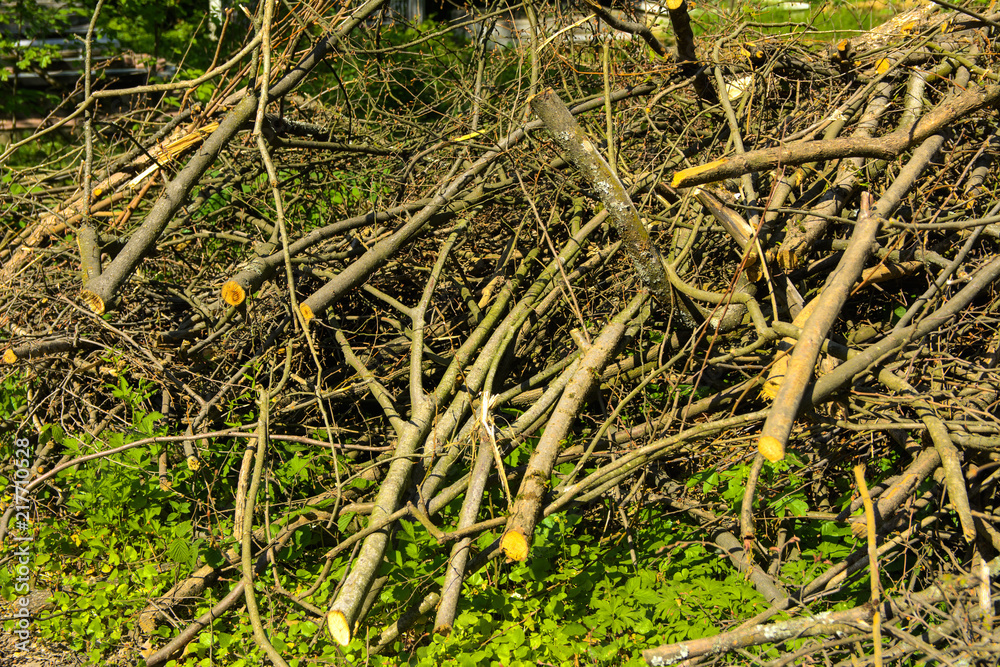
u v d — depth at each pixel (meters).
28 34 8.38
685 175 2.77
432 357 3.44
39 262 4.04
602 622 2.71
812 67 4.21
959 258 3.02
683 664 2.28
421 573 2.88
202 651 2.77
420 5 7.24
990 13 3.90
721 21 4.50
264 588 2.70
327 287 3.32
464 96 4.68
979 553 2.45
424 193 4.34
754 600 2.70
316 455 3.35
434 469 2.92
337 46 3.98
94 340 3.54
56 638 2.99
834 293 2.55
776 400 2.27
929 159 3.18
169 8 7.92
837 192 3.39
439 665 2.64
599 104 4.04
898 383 2.64
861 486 2.31
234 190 4.40
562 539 3.09
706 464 3.42
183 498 3.33
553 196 4.02
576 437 3.66
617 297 3.86
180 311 4.02
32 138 3.42
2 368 3.64
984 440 2.41
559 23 4.26
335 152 4.55
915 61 3.82
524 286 3.88
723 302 2.85
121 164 4.18
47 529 3.44
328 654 2.67
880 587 2.20
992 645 2.01
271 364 3.52
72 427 3.65
